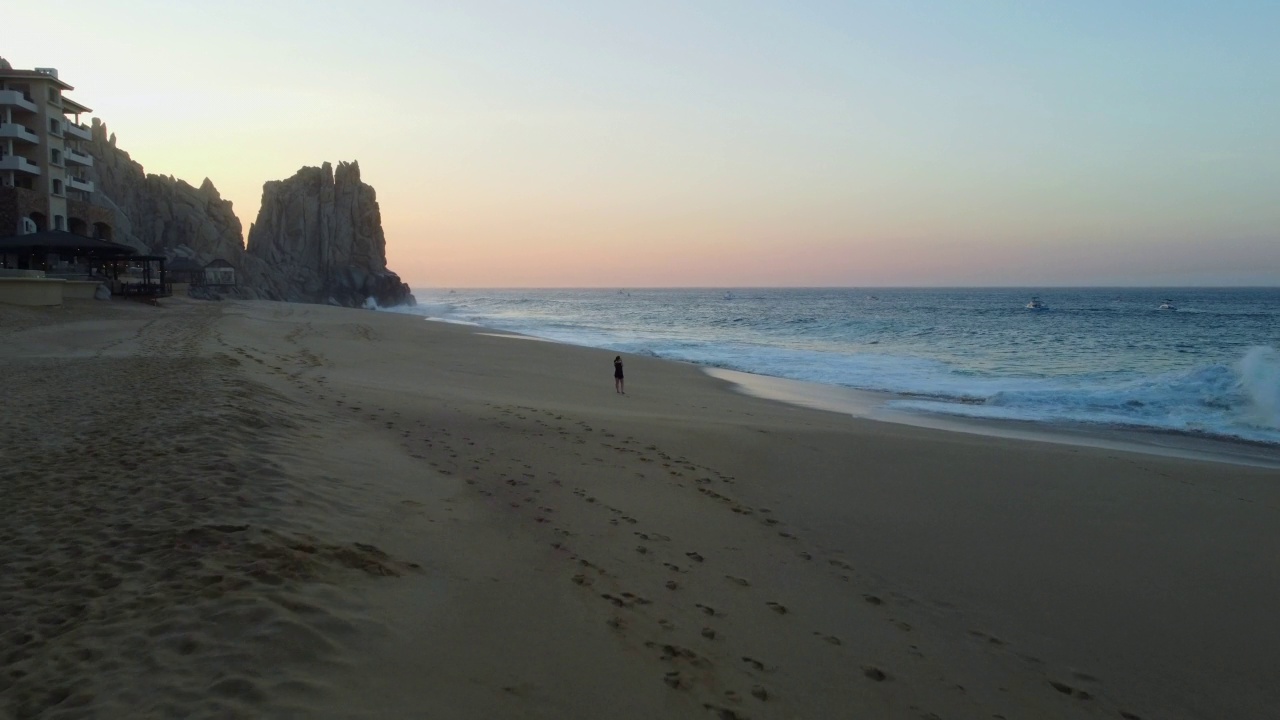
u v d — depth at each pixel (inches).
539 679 166.9
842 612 232.8
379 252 4343.0
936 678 197.2
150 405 387.9
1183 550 306.3
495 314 3336.6
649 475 374.3
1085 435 598.5
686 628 207.8
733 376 984.3
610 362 1079.0
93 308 1370.6
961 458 453.4
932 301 5231.3
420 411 484.4
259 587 178.1
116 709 129.4
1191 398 740.7
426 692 150.5
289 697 137.0
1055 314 3046.3
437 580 211.8
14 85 1936.5
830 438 500.7
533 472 357.1
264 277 3634.4
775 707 173.0
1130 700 195.3
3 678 139.9
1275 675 211.0
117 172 3134.8
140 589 175.8
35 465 279.4
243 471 268.8
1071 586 267.0
